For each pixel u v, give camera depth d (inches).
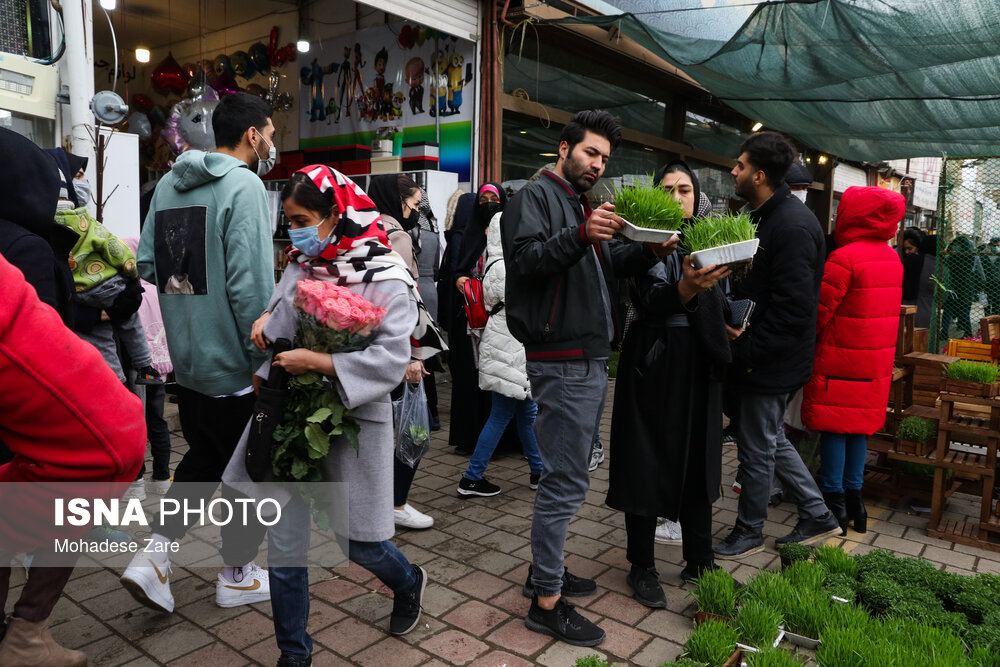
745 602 104.7
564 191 104.5
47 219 92.9
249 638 103.2
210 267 101.2
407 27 313.3
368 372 84.0
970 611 107.4
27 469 65.6
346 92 338.3
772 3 221.5
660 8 315.9
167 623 107.0
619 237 94.4
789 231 127.1
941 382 154.7
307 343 83.9
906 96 282.8
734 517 160.4
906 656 86.1
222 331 102.1
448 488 173.0
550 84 332.2
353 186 91.3
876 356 141.9
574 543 141.5
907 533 153.9
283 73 361.4
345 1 334.0
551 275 95.0
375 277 88.4
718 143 466.6
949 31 213.9
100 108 161.5
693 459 117.2
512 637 105.1
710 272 97.8
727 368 132.6
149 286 160.6
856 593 112.1
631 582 119.7
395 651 100.7
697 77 297.3
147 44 418.0
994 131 339.9
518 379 156.6
